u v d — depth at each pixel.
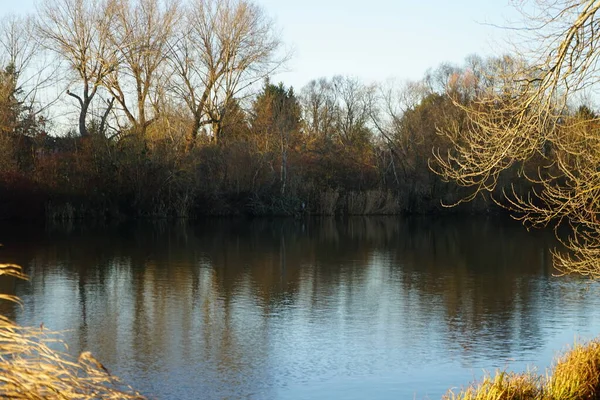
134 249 29.78
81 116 46.97
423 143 51.72
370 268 25.89
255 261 27.16
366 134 58.62
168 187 44.28
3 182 39.06
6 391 3.30
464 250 31.84
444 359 13.88
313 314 17.83
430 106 52.00
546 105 8.80
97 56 46.78
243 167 47.03
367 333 15.90
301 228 41.22
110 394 3.84
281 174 48.22
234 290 20.88
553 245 33.91
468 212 51.69
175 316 17.28
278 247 31.84
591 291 21.36
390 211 51.06
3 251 28.16
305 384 12.33
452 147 47.44
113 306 18.23
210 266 25.58
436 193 51.38
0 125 39.06
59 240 32.25
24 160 41.50
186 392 11.80
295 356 14.03
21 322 16.31
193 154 45.62
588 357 11.09
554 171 31.89
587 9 8.36
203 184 45.72
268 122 51.00
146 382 12.23
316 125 62.09
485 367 13.33
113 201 42.81
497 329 16.38
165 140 44.78
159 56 47.47
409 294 20.70
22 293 19.70
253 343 14.91
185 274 23.64
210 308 18.33
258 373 12.84
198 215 45.56
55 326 15.98
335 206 49.69
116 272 23.64
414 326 16.62
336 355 14.11
